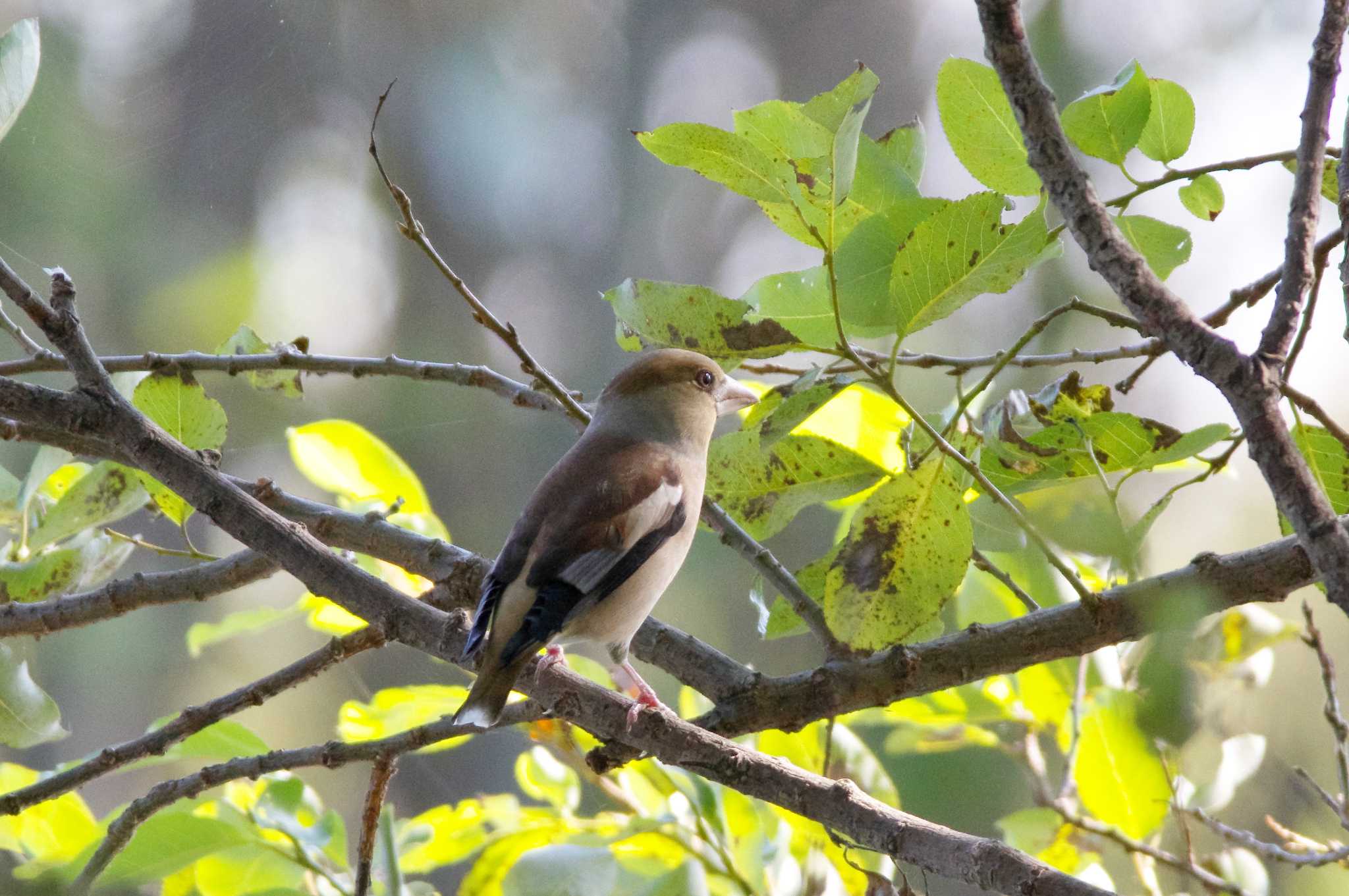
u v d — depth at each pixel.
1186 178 6.80
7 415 6.22
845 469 7.21
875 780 8.76
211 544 19.06
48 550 8.60
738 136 5.96
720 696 7.03
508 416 19.97
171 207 17.50
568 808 8.82
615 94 22.45
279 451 18.52
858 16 23.19
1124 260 5.07
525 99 21.52
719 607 18.03
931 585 6.20
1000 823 9.06
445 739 6.84
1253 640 8.87
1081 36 19.47
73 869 7.66
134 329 17.59
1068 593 8.60
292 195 18.89
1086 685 8.95
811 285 6.82
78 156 16.25
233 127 17.84
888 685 6.48
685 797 8.33
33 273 16.17
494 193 21.16
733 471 7.23
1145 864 8.34
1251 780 11.18
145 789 18.89
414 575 8.46
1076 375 6.93
